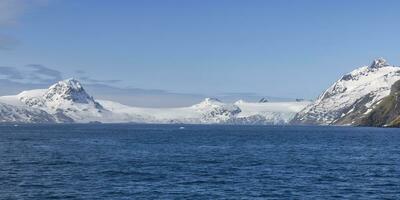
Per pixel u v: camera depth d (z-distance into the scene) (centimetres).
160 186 7088
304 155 12788
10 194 6338
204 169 9212
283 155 12725
